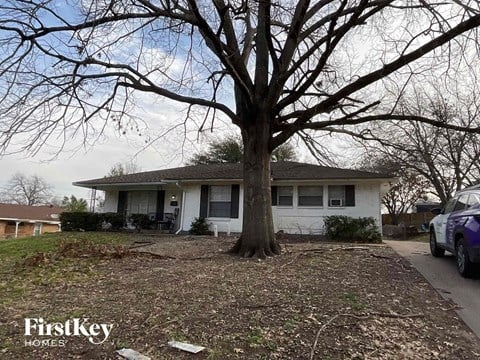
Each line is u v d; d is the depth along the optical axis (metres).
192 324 3.94
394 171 23.22
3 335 3.70
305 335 3.66
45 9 6.81
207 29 7.10
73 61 7.65
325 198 15.23
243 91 8.44
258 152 8.87
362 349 3.38
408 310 4.55
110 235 15.15
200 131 10.54
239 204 16.19
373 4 7.45
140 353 3.25
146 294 5.13
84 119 8.10
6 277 6.75
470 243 6.11
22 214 32.88
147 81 8.69
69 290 5.56
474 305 4.87
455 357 3.31
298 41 8.99
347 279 6.10
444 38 7.00
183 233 16.41
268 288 5.42
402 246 11.44
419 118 8.42
